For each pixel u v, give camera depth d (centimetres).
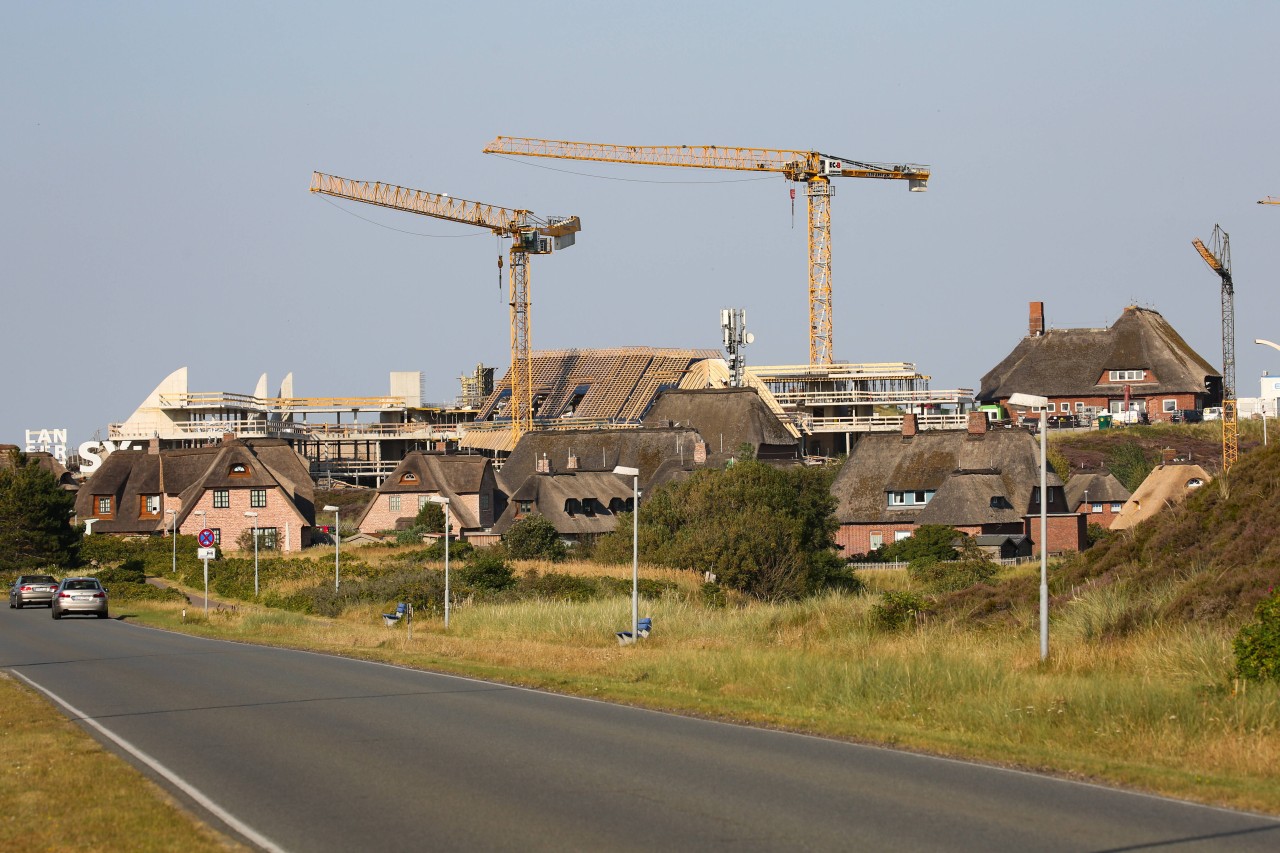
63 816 2227
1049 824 2145
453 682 4259
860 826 2131
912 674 3797
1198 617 4450
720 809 2262
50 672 4619
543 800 2344
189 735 3111
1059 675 3812
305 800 2358
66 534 12988
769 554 10025
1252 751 2752
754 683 4012
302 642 6025
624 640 5725
